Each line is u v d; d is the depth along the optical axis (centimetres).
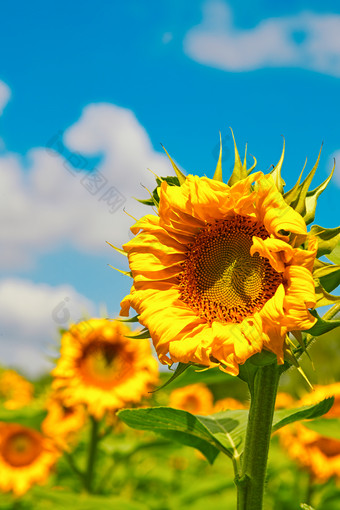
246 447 109
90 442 172
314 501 175
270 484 184
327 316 103
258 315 99
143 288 115
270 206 101
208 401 233
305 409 114
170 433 128
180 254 117
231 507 165
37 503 185
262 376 107
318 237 101
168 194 114
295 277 96
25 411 170
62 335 174
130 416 118
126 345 174
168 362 107
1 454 186
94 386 172
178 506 169
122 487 192
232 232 115
